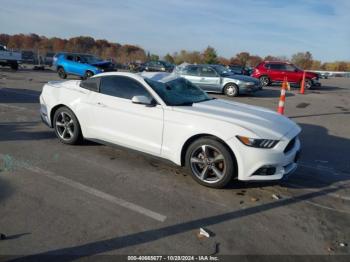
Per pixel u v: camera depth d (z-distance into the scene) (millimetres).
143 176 5066
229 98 15359
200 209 4180
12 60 25062
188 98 5535
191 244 3441
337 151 7098
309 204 4500
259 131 4543
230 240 3549
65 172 5051
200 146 4734
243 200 4492
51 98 6414
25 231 3492
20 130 7250
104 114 5645
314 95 18297
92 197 4312
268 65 22594
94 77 6020
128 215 3930
